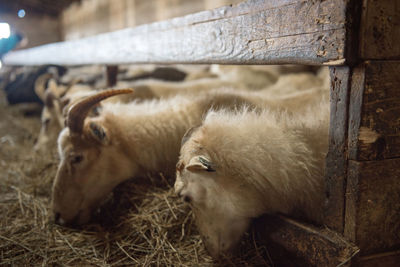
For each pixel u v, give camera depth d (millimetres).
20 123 6355
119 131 2682
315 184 1934
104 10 9594
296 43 1583
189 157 1849
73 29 11758
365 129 1488
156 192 2637
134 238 2279
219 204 1896
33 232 2465
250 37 1823
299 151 1913
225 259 1961
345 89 1511
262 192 1911
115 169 2682
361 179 1531
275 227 1947
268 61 1750
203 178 1864
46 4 12062
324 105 2258
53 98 4301
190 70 6699
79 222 2605
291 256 1866
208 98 2855
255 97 2998
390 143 1547
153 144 2695
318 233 1701
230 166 1849
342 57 1401
